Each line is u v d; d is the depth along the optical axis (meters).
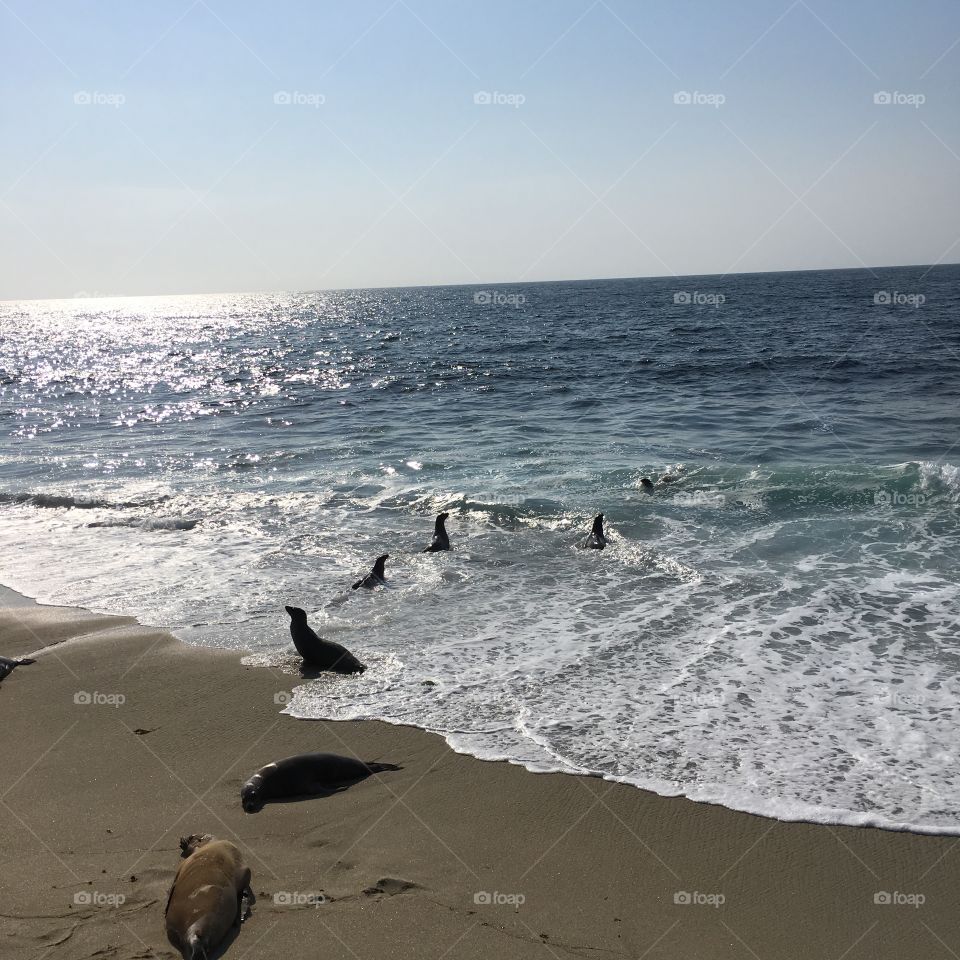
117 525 16.58
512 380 35.50
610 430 23.95
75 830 6.62
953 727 7.90
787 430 22.75
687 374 34.25
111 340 84.06
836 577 12.12
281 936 5.37
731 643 9.98
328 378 41.03
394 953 5.24
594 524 14.39
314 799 7.14
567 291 162.38
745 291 115.62
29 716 8.76
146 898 5.69
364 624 11.07
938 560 12.69
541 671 9.41
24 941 5.23
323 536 15.31
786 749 7.62
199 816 6.85
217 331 95.25
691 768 7.37
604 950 5.32
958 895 5.80
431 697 8.90
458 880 6.00
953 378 29.95
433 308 125.38
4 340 87.06
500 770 7.46
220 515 16.92
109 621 11.49
